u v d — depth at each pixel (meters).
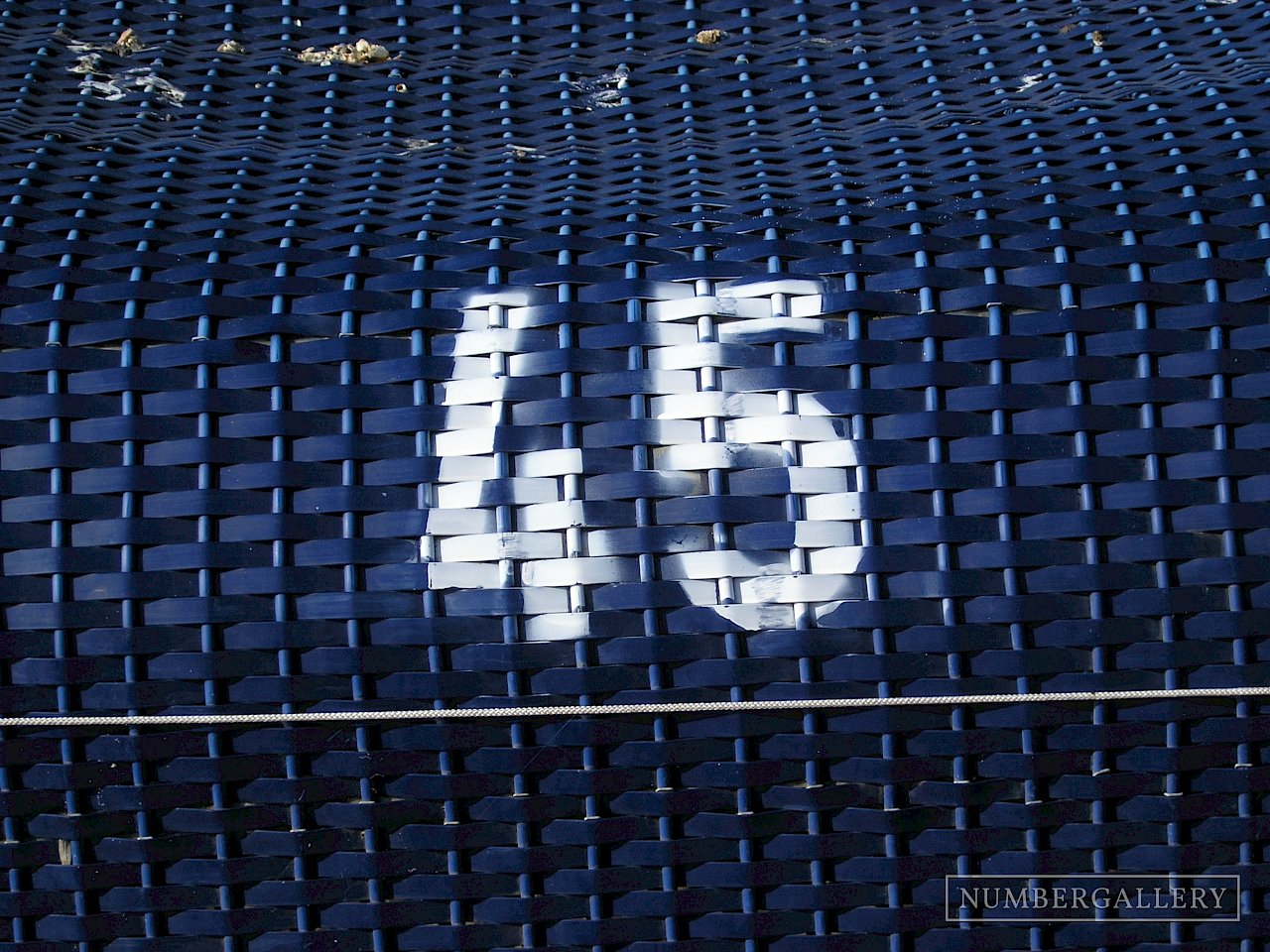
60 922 0.61
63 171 0.68
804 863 0.61
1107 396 0.60
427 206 0.66
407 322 0.60
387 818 0.60
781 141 0.73
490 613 0.58
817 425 0.59
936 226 0.63
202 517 0.59
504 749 0.59
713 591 0.59
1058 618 0.59
